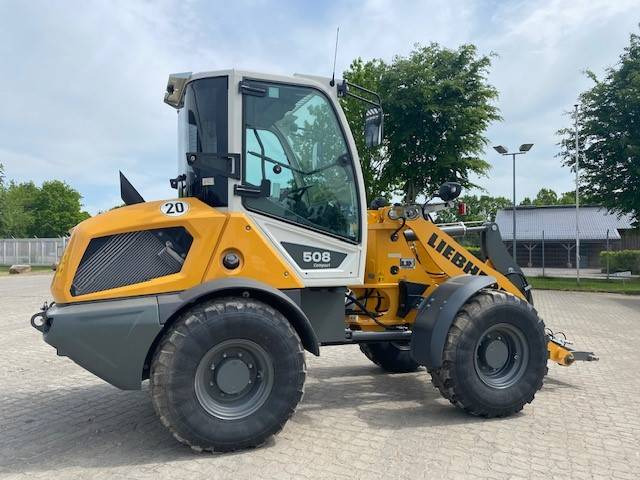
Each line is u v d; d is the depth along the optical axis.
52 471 3.79
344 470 3.78
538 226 42.69
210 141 4.38
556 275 30.08
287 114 4.56
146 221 4.17
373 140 4.95
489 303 4.88
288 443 4.28
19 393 5.84
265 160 4.45
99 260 4.08
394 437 4.42
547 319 12.01
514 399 4.88
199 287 4.08
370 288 5.54
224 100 4.36
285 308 4.29
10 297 15.80
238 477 3.66
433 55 19.41
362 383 6.24
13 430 4.66
